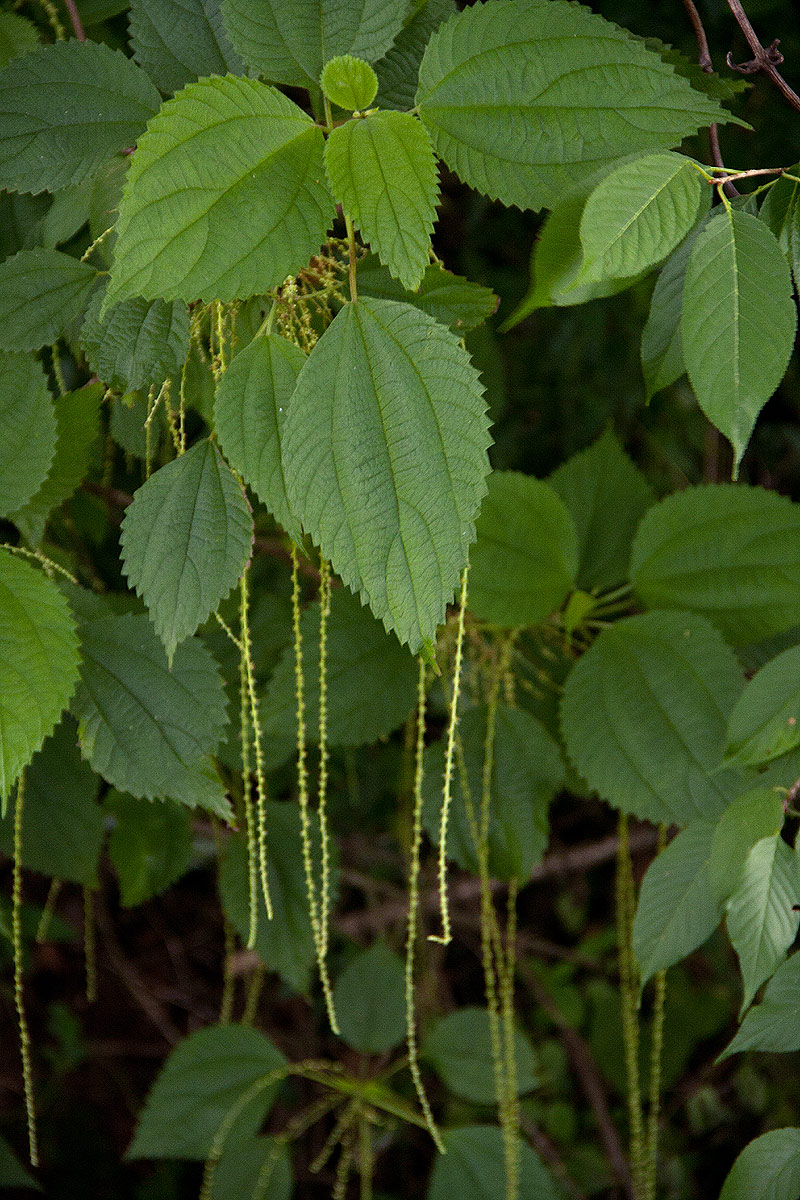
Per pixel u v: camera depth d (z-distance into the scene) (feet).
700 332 4.38
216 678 4.84
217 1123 6.21
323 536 4.31
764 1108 8.67
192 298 4.30
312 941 5.57
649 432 8.79
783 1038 4.68
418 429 4.30
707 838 4.91
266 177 4.33
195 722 4.83
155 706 4.83
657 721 5.17
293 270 4.34
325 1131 9.20
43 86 4.62
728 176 4.47
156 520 4.53
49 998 10.00
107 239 4.76
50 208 5.01
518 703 5.77
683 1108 8.88
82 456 4.96
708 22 7.01
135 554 4.53
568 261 4.51
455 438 4.29
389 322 4.32
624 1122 8.87
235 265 4.31
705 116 4.44
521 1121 8.64
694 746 5.15
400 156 4.34
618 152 4.46
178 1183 9.33
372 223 4.33
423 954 8.70
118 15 5.55
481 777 5.43
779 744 4.77
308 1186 9.05
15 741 4.56
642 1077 8.62
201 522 4.53
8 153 4.62
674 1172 8.60
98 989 10.21
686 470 8.76
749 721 4.80
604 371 8.84
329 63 4.33
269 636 5.97
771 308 4.37
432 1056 6.52
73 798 5.38
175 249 4.28
